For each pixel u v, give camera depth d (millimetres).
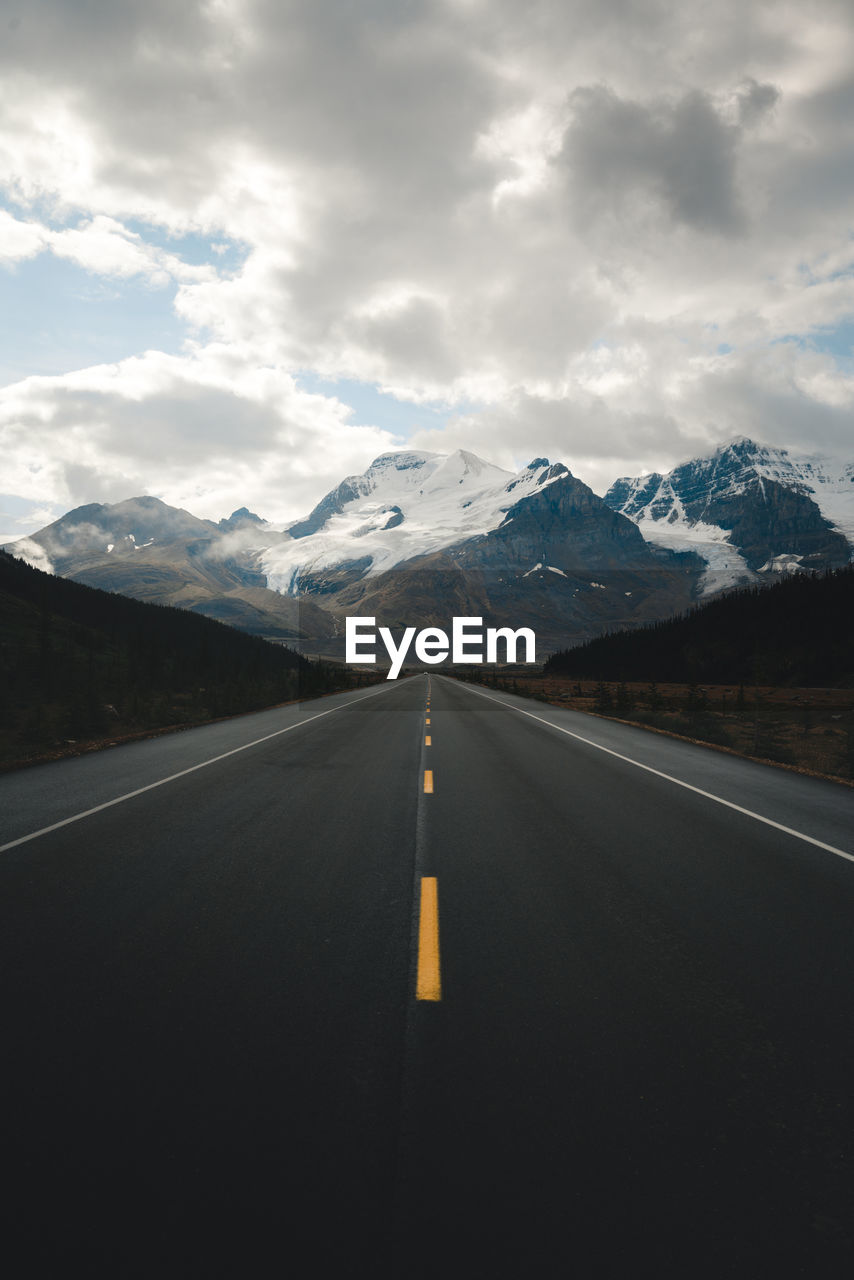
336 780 10430
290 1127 2443
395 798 9023
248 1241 1955
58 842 6629
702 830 7496
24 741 22078
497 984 3654
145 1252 1925
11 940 4184
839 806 9211
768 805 9094
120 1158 2287
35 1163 2266
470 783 10312
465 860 6152
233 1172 2223
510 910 4852
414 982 3656
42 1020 3199
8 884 5312
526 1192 2145
